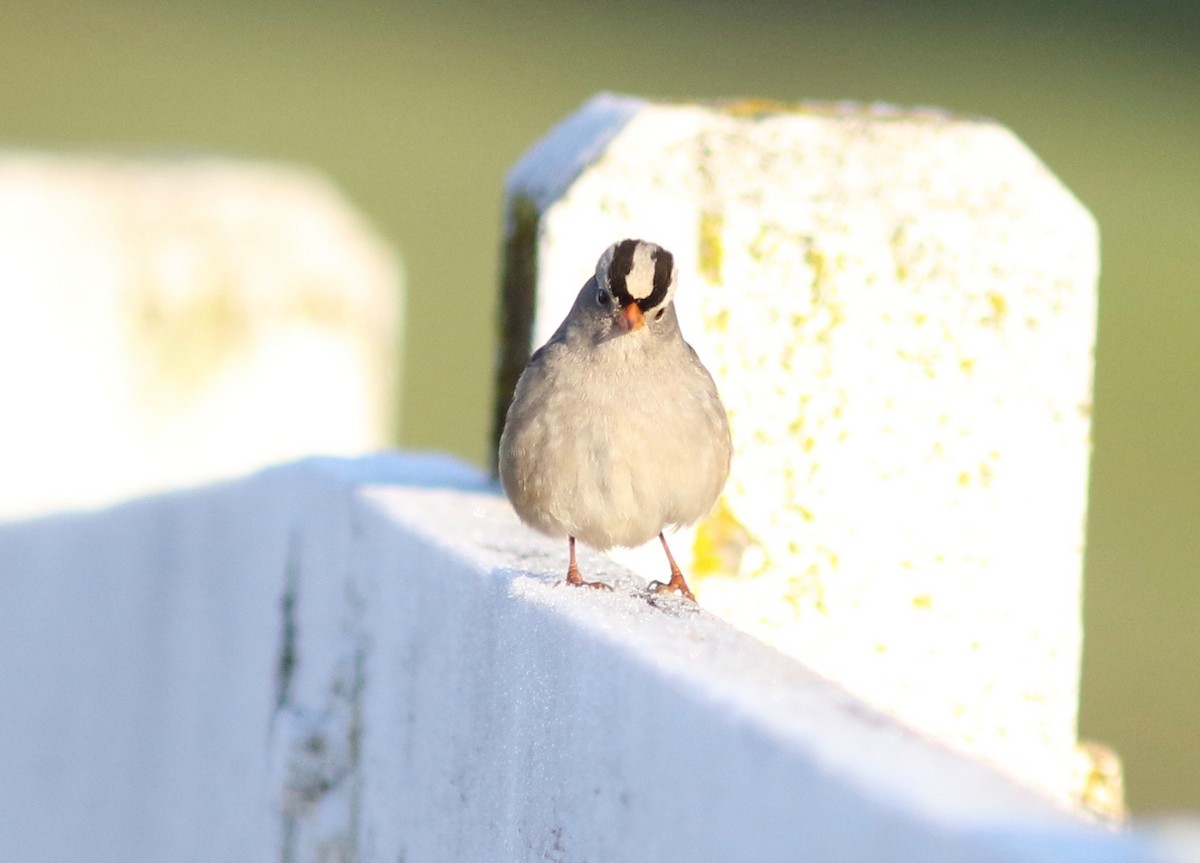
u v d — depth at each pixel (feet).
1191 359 114.93
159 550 33.96
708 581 26.14
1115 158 166.40
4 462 52.90
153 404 53.93
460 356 105.29
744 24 221.87
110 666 35.81
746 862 13.75
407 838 23.39
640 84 184.75
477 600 21.21
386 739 24.48
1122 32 216.95
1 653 40.34
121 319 53.52
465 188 149.79
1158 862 10.61
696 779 14.70
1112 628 68.54
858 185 26.61
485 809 20.53
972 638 26.58
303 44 211.41
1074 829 11.25
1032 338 26.48
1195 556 78.28
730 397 26.14
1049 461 26.61
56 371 53.11
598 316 23.91
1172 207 152.25
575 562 22.03
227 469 54.49
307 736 26.58
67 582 37.42
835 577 26.30
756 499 26.20
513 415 24.50
